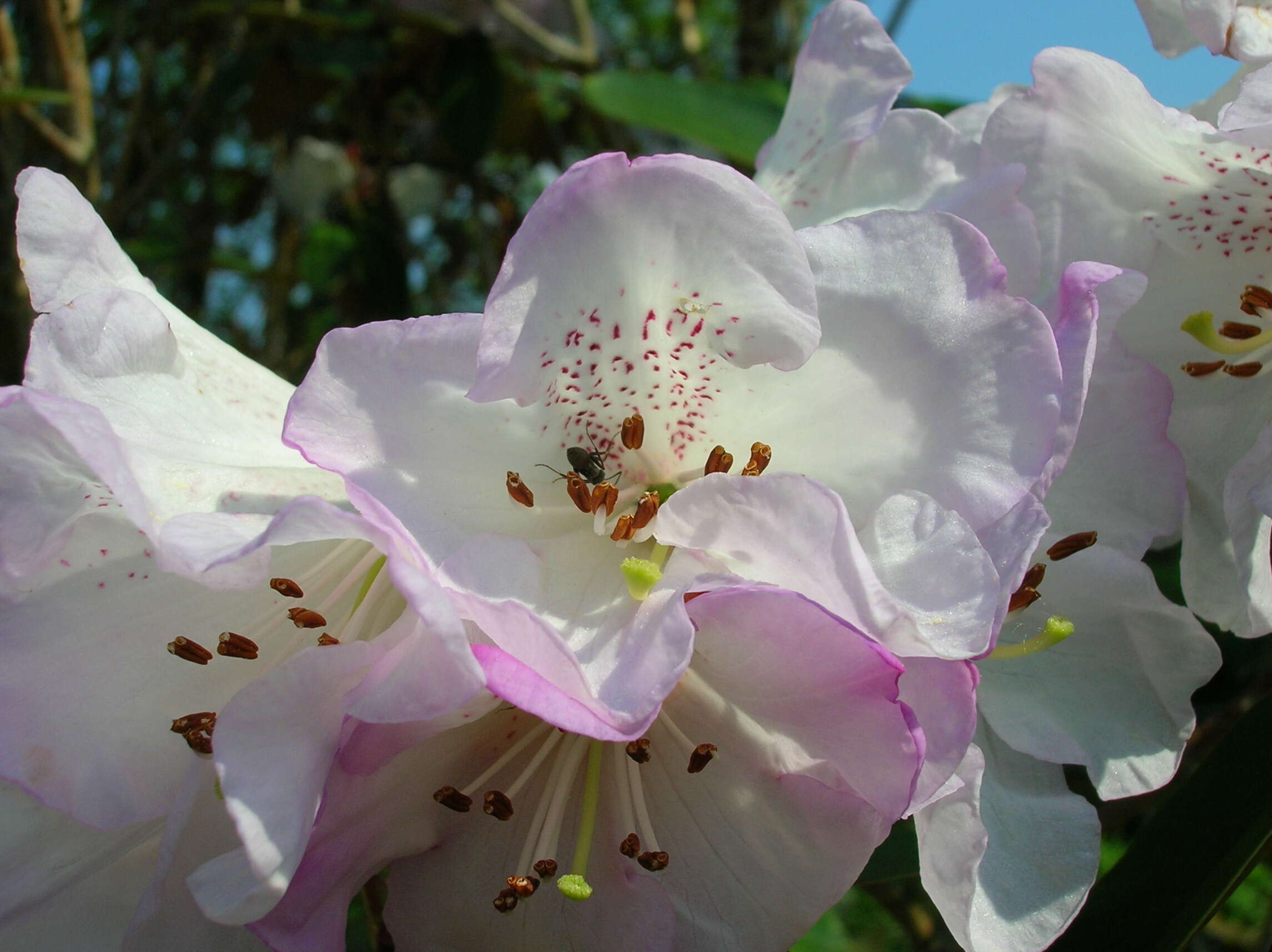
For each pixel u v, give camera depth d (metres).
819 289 0.13
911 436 0.13
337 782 0.12
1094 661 0.16
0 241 0.34
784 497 0.12
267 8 0.41
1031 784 0.15
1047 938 0.14
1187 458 0.17
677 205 0.12
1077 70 0.15
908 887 0.25
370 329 0.13
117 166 0.35
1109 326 0.14
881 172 0.16
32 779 0.13
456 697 0.11
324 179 0.48
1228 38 0.15
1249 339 0.16
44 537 0.12
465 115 0.42
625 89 0.32
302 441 0.13
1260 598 0.15
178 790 0.13
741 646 0.13
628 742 0.13
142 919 0.12
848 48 0.16
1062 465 0.13
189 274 0.47
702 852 0.14
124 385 0.13
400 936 0.14
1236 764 0.16
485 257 0.44
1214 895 0.16
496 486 0.14
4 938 0.14
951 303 0.13
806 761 0.13
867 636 0.12
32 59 0.36
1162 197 0.16
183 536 0.12
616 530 0.14
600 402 0.14
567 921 0.14
